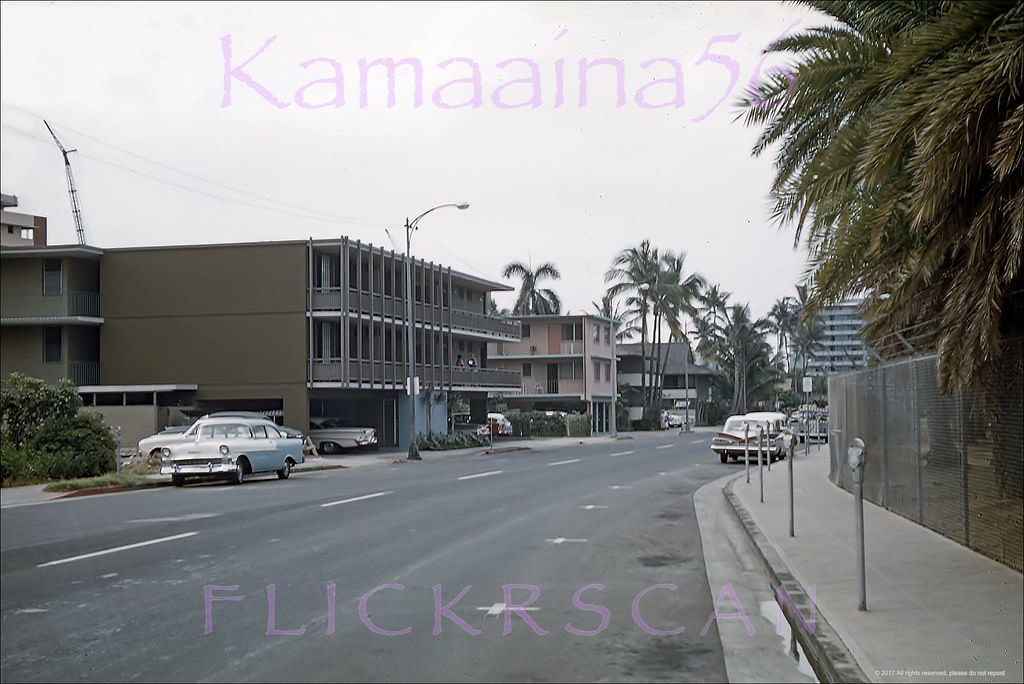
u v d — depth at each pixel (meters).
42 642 7.68
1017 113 6.75
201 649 7.43
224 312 41.56
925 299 12.17
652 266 62.09
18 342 42.53
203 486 24.72
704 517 16.69
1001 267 8.18
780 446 32.72
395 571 11.00
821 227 11.12
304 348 40.91
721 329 62.31
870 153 7.64
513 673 6.79
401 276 47.88
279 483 25.38
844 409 20.83
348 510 17.89
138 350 41.94
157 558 12.07
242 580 10.42
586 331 67.31
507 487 23.19
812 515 15.64
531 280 69.69
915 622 7.71
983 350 8.24
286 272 41.22
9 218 48.28
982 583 9.28
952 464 12.27
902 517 15.12
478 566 11.36
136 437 39.00
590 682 6.57
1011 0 7.12
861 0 10.29
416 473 29.12
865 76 9.16
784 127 11.44
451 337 52.94
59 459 25.66
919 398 13.93
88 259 42.66
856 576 9.25
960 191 8.41
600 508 18.23
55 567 11.41
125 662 7.08
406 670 6.85
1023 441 9.68
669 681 6.61
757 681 6.64
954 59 7.38
